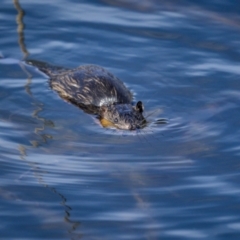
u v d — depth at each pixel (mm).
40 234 22203
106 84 32219
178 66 34781
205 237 22266
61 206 23703
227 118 30188
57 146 27703
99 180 25281
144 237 22125
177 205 23875
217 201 24125
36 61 34938
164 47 36438
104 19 38938
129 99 32156
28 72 33844
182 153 27297
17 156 26766
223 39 37188
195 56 35625
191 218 23219
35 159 26625
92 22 38562
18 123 29391
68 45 36469
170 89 32906
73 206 23703
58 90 32469
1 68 34062
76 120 30188
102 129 29500
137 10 40031
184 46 36531
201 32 37875
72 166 26188
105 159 26766
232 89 32750
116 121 30000
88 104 31734
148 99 32094
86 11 39719
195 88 32906
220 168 26219
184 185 25062
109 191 24609
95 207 23688
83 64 35000
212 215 23391
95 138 28625
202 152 27375
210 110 30969
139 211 23500
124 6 40438
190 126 29594
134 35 37500
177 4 40719
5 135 28281
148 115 30656
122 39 37094
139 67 34750
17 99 31438
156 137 28656
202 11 39844
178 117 30453
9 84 32625
